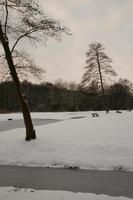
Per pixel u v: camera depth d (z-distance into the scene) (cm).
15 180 1020
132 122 2284
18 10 1567
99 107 6625
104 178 1021
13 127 2909
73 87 10594
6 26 1561
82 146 1398
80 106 7981
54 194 772
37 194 771
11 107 8088
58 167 1223
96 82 4925
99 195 767
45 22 1595
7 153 1419
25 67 1631
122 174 1074
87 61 4988
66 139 1573
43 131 1948
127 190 876
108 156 1252
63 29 1625
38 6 1577
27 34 1596
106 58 4912
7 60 1549
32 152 1398
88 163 1216
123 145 1342
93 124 2350
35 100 10019
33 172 1140
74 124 2470
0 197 744
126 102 8606
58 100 9494
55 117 4875
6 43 1534
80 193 785
